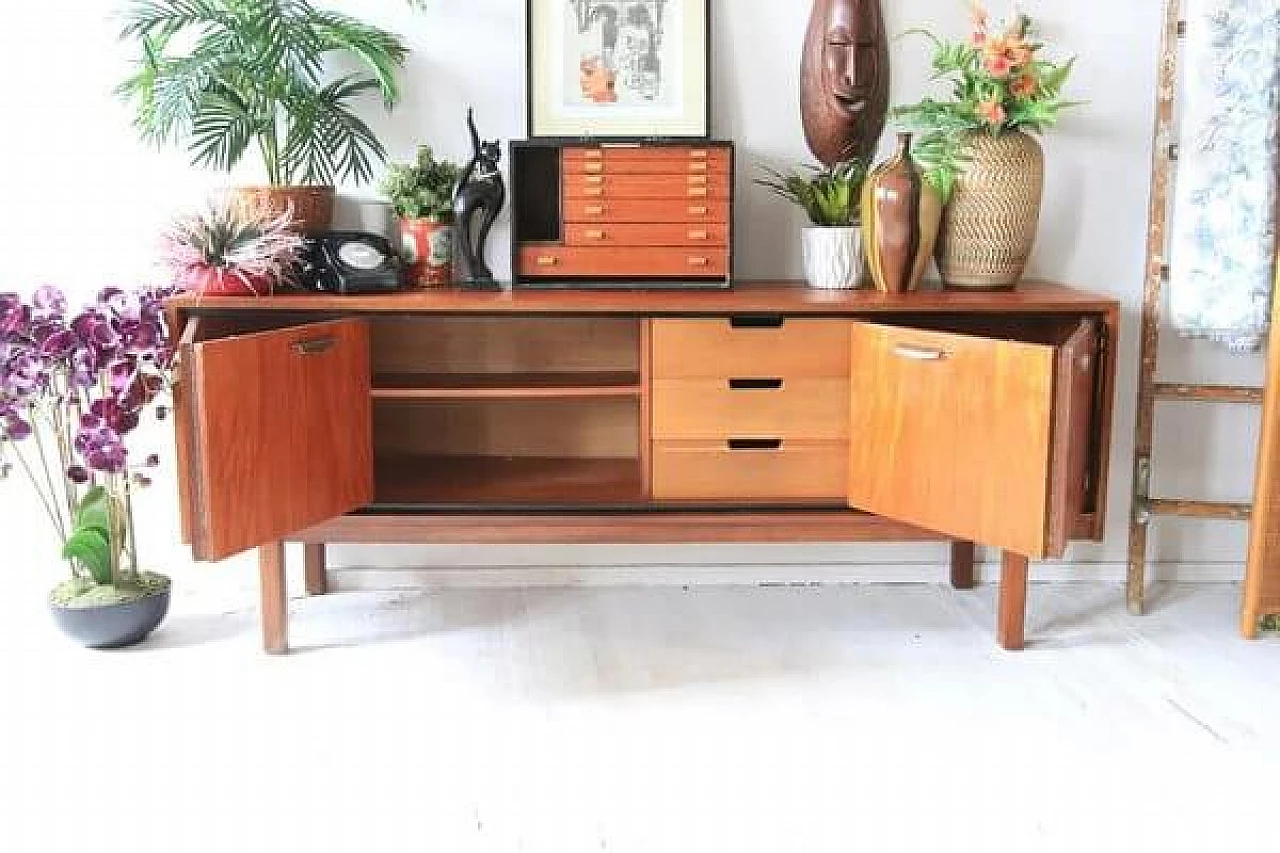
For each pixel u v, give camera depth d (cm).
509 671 267
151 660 273
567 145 284
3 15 295
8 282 304
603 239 287
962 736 239
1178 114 306
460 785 221
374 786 221
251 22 271
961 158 285
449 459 315
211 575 316
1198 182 295
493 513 281
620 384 286
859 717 247
